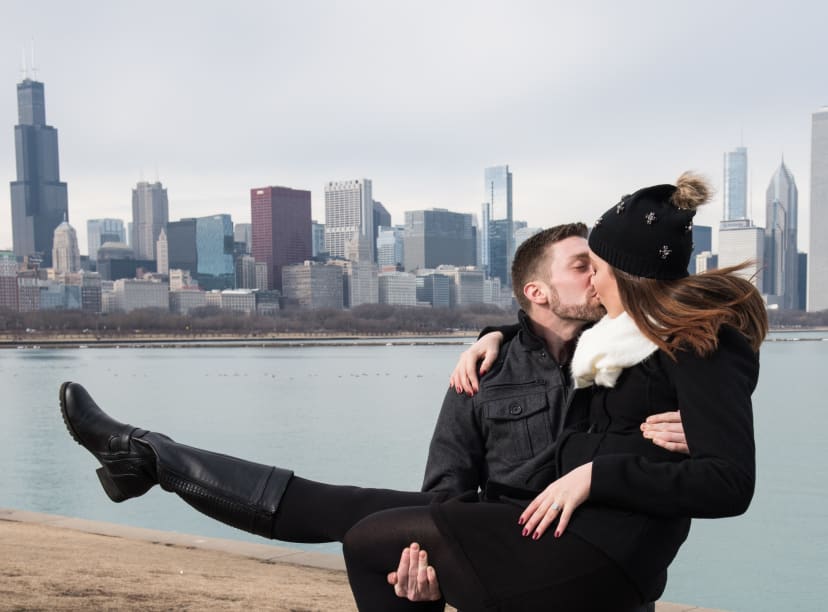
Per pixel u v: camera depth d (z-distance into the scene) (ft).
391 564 8.19
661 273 8.00
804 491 64.34
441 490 9.30
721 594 38.60
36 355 463.83
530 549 7.65
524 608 7.61
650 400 8.14
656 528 7.66
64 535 24.79
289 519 8.63
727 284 8.09
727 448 7.41
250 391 190.70
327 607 16.69
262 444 100.01
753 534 50.52
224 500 8.72
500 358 9.71
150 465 9.32
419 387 199.93
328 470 79.71
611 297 8.54
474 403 9.53
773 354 387.96
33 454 93.56
